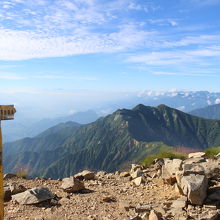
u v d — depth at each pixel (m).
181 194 17.22
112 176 24.55
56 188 20.25
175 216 14.02
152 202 16.73
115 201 17.25
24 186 20.45
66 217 14.44
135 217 12.98
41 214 14.89
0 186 8.56
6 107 8.62
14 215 14.78
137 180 21.64
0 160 8.54
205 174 18.05
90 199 17.53
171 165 20.59
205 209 14.69
